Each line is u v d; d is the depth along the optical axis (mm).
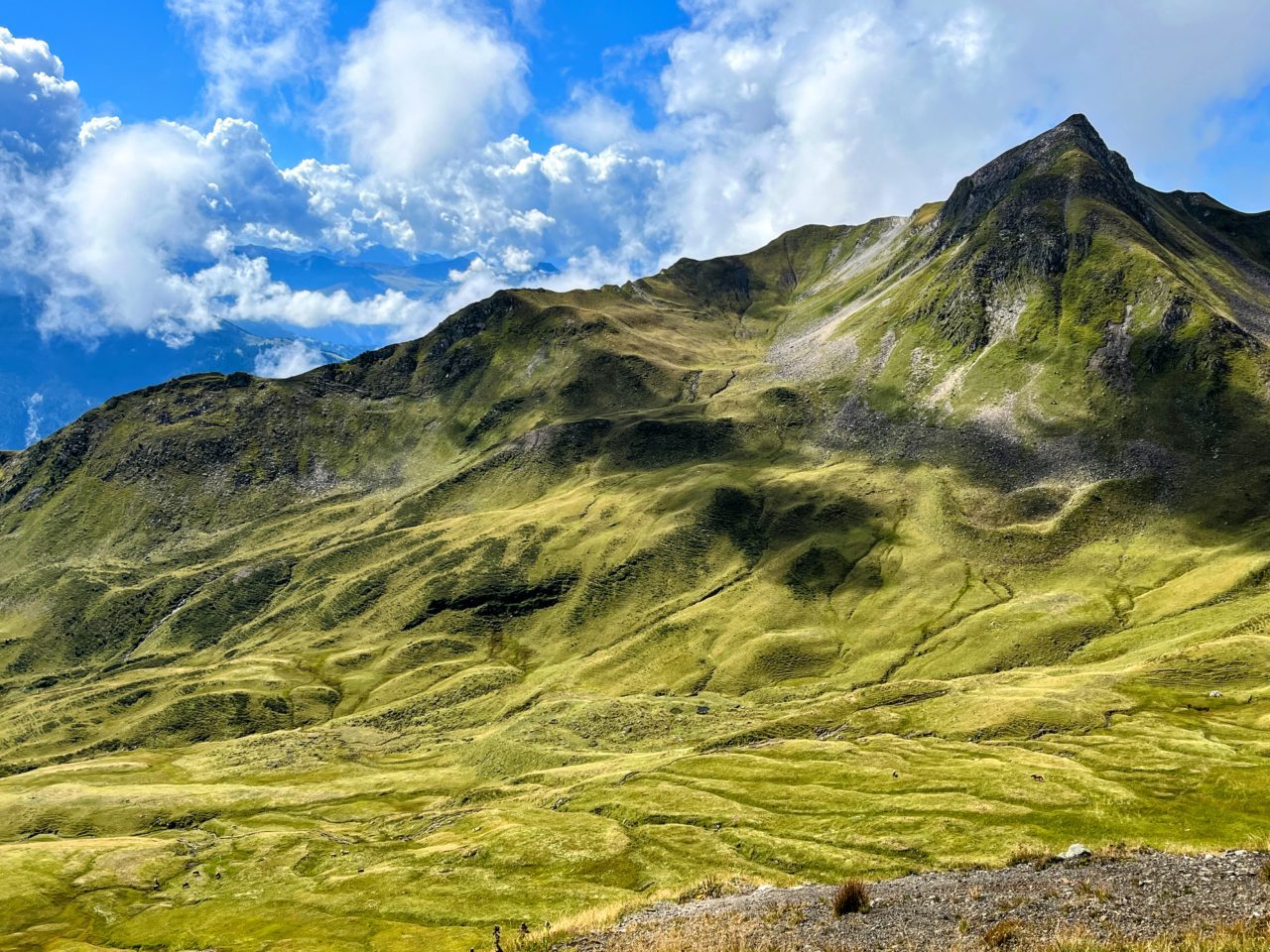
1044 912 32875
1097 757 107688
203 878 133000
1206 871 34406
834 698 166625
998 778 100750
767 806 107500
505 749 189625
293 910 100812
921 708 149125
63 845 151875
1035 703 135750
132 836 167750
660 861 95375
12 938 115750
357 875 110500
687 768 130750
